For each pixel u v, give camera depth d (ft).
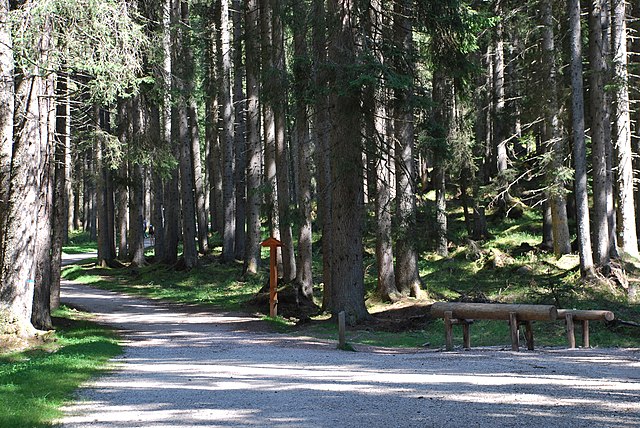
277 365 42.60
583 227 84.28
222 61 123.03
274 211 97.09
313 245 142.82
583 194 84.69
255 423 24.32
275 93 71.31
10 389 30.94
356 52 67.77
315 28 68.69
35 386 32.17
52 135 72.84
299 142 90.68
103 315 87.66
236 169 134.51
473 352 50.14
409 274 87.71
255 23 95.14
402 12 75.10
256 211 116.06
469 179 124.47
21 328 59.26
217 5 128.16
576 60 84.89
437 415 24.80
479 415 24.59
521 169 144.36
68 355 45.55
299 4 71.97
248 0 96.84
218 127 149.18
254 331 71.00
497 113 109.81
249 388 32.48
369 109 68.08
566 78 99.14
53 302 85.56
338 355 49.44
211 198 188.14
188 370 40.11
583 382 32.40
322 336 65.41
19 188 60.08
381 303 85.51
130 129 109.40
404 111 67.31
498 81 114.62
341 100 67.82
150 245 208.44
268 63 83.05
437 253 112.16
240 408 27.30
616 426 22.44
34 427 23.85
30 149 60.39
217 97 145.07
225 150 130.41
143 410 27.32
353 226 73.10
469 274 101.09
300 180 91.61
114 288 123.95
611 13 94.48
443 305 53.31
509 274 97.25
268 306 91.91
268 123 99.45
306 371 39.01
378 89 67.62
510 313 50.62
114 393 31.58
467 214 126.00
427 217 76.18
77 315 85.71
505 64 125.39
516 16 97.25
